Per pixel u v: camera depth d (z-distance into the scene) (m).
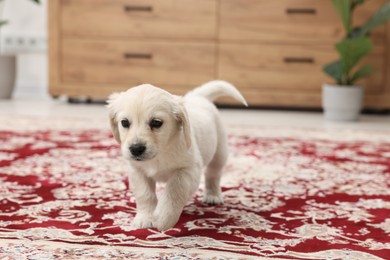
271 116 3.65
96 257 1.15
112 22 3.92
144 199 1.36
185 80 3.94
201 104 1.53
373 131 3.08
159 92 1.25
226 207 1.57
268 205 1.59
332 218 1.48
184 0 3.85
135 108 1.22
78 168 2.00
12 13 4.48
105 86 4.00
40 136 2.63
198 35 3.88
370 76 3.80
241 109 3.98
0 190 1.68
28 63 4.55
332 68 3.51
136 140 1.20
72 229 1.33
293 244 1.26
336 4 3.45
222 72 3.91
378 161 2.25
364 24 3.43
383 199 1.68
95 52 3.96
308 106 4.19
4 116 3.25
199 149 1.39
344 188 1.81
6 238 1.25
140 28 3.91
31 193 1.65
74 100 4.16
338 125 3.32
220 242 1.27
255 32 3.85
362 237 1.33
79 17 3.93
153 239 1.28
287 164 2.16
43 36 4.50
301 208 1.57
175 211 1.28
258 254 1.19
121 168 2.01
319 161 2.23
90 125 3.02
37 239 1.25
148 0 3.88
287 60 3.85
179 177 1.29
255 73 3.89
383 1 3.71
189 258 1.16
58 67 4.00
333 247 1.25
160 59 3.94
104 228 1.34
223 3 3.84
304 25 3.80
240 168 2.08
